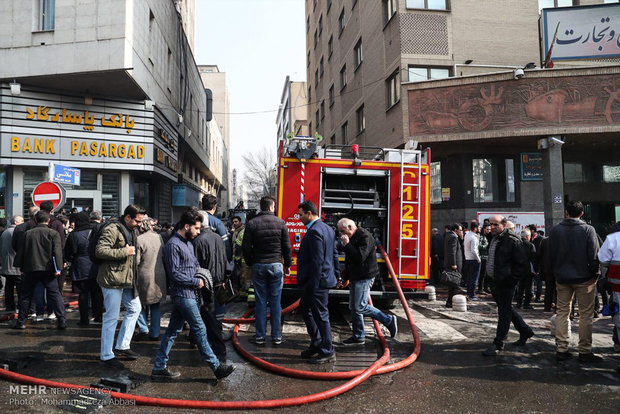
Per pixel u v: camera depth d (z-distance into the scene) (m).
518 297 8.62
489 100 12.93
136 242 5.10
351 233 5.55
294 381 4.23
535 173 14.20
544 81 12.74
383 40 15.98
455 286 8.26
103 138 14.12
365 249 5.40
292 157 6.98
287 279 6.79
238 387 4.05
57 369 4.49
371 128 17.47
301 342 5.66
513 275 5.11
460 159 14.09
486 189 14.13
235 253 7.29
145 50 14.44
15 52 12.65
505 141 13.52
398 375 4.45
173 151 18.73
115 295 4.62
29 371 4.42
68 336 5.83
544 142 12.68
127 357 4.84
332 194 7.25
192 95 24.62
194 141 25.06
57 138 13.39
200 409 3.59
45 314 7.22
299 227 6.84
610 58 13.50
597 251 4.93
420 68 14.36
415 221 6.98
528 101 12.75
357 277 5.52
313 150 6.94
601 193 15.25
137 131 14.77
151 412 3.53
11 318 6.96
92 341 5.58
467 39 14.59
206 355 4.17
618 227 4.92
